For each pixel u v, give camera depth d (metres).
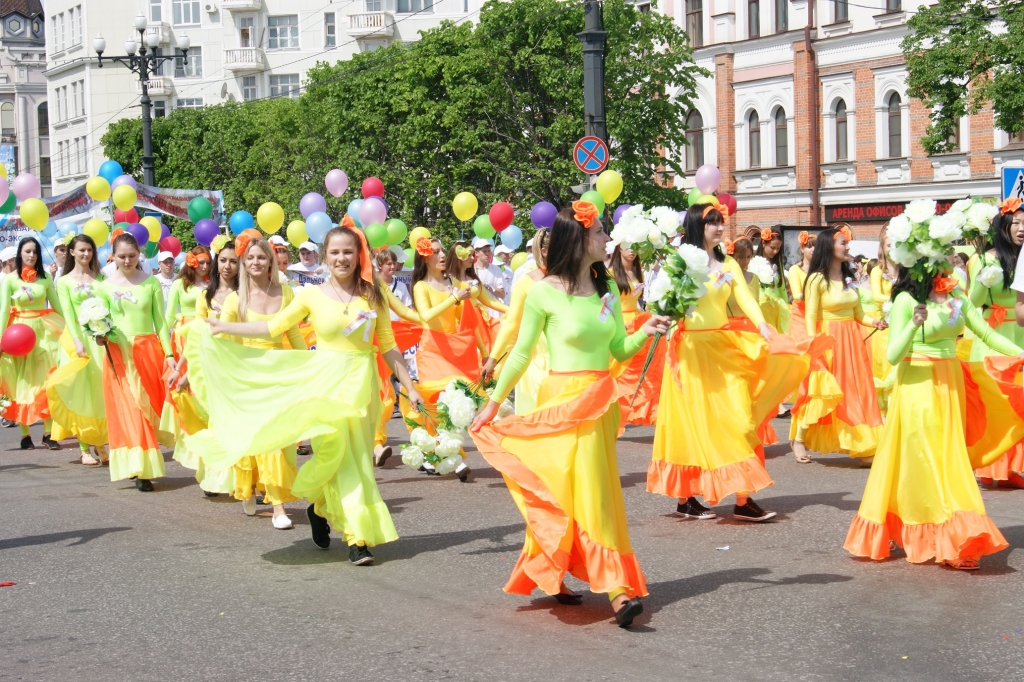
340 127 33.78
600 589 5.62
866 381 10.56
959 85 23.72
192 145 46.12
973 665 5.09
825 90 34.94
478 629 5.80
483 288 11.11
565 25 29.50
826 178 35.19
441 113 30.95
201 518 8.88
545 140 30.19
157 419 10.26
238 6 67.88
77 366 11.10
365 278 7.37
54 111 76.19
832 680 4.94
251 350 7.42
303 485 7.17
